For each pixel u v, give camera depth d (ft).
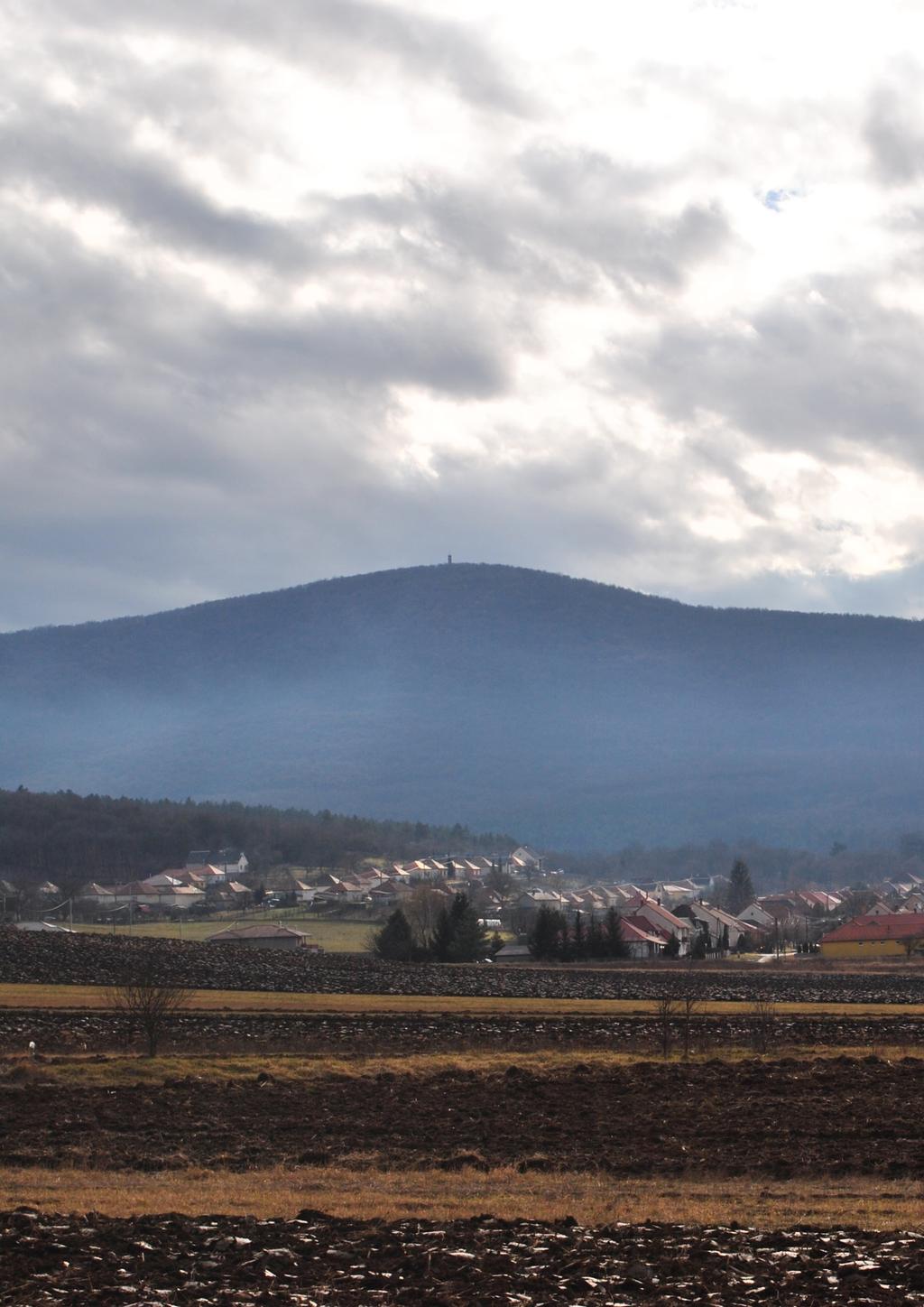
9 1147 170.19
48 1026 315.17
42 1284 100.48
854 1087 221.87
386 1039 302.86
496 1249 112.57
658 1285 100.22
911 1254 108.37
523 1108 200.54
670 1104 204.54
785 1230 118.52
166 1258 108.99
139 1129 183.93
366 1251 112.27
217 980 481.87
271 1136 179.42
